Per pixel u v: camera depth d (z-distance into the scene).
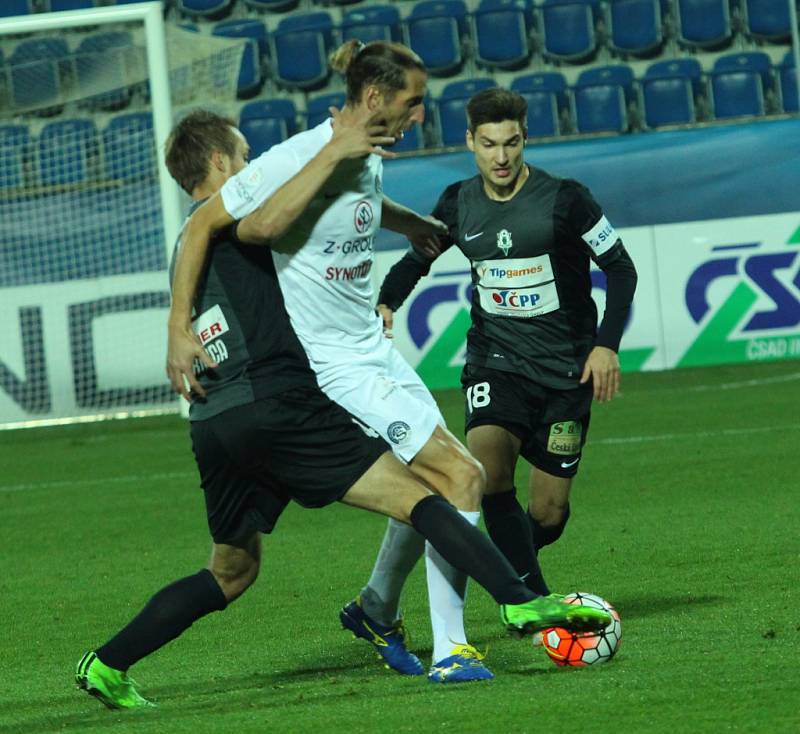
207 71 60.25
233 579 14.87
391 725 12.23
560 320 18.08
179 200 47.69
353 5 66.62
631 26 63.91
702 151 48.84
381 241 49.50
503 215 17.95
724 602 18.34
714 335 49.09
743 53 62.78
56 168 52.56
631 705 12.37
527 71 64.75
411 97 14.16
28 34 61.78
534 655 15.84
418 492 13.82
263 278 14.15
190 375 13.88
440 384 49.19
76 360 49.50
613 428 40.34
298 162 13.93
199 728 12.77
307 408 13.95
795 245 48.72
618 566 22.02
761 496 28.03
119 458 42.47
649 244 49.25
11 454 45.78
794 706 11.98
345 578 22.84
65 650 18.88
